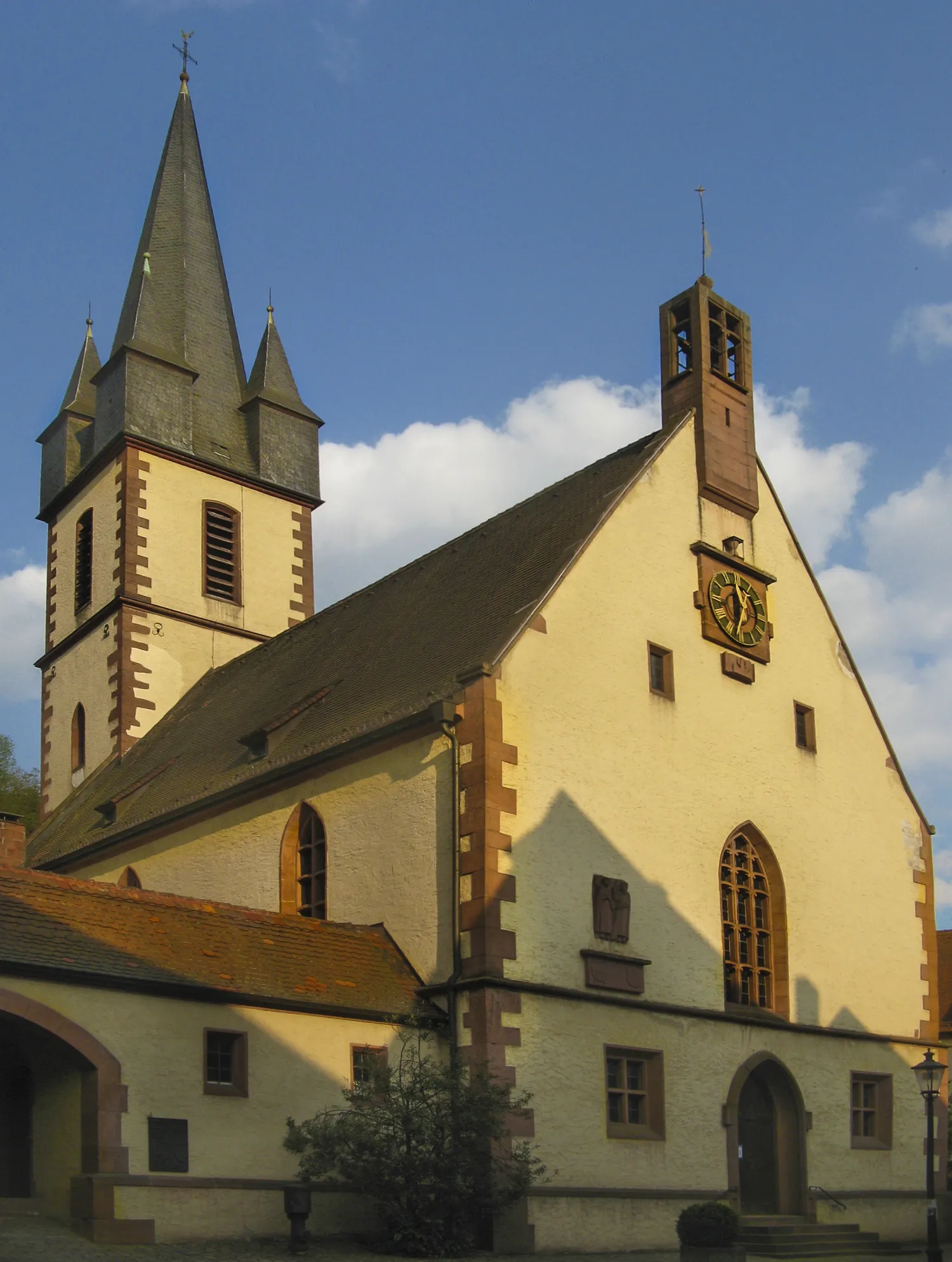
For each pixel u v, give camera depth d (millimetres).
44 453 51094
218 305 51031
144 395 46344
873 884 34469
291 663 38531
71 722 46219
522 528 33656
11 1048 22797
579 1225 25312
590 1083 26375
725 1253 23016
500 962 25469
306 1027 24031
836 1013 32438
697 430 33031
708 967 29562
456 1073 24109
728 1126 28828
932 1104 26391
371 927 27625
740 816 31375
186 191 52062
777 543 34406
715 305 34438
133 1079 21734
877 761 35594
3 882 23188
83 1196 20719
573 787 27688
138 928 23719
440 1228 22812
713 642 31906
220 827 32594
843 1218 30797
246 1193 22359
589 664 28766
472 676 26906
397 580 37625
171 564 45562
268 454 48875
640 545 30734
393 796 28047
